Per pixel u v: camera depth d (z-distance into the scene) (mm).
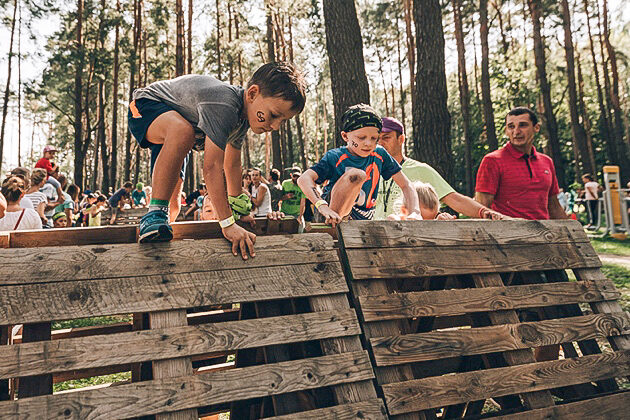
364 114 2936
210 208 6270
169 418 1751
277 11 23594
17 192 4430
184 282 2078
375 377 2125
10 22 27875
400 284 2932
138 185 14656
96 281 1964
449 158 8102
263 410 2160
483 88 23641
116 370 2609
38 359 1729
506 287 2641
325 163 3051
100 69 25078
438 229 2699
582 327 2646
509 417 2199
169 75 31359
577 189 22609
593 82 37219
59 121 44344
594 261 3004
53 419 1641
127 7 27234
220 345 1957
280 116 2283
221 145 2211
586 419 2322
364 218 3195
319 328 2131
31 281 1877
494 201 4230
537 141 29125
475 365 2672
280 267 2273
